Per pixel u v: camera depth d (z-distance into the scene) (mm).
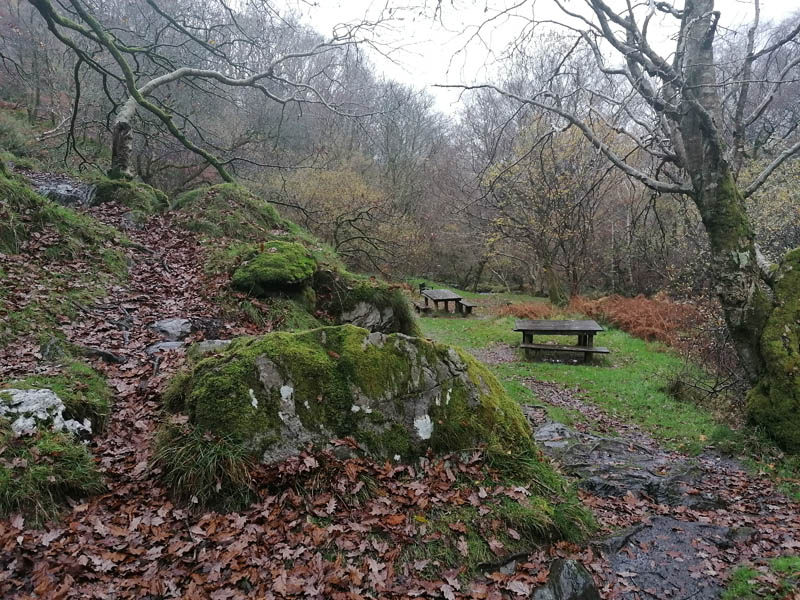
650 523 4387
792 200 10859
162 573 2783
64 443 3393
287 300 7172
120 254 7465
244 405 3689
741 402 7281
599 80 9281
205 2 11945
